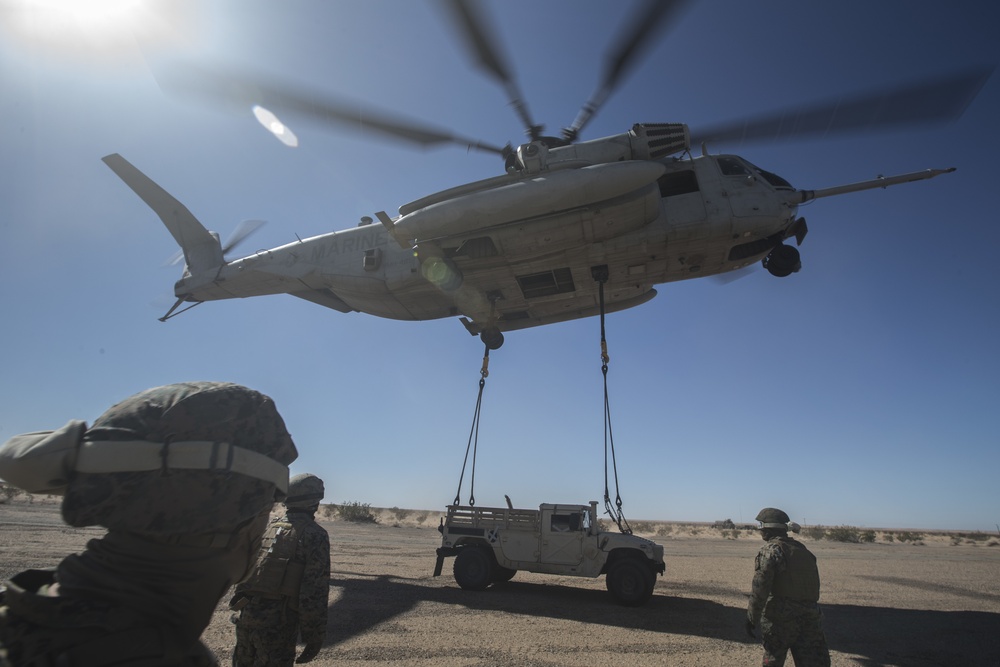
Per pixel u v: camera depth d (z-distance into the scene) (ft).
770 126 27.66
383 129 26.48
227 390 4.40
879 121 24.25
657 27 22.03
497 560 31.60
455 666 17.54
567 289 37.40
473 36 21.65
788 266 35.32
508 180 31.53
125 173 49.83
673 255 34.35
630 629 23.24
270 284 45.85
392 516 132.26
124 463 3.65
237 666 9.84
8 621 3.36
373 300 41.32
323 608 9.73
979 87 21.71
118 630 3.43
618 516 30.81
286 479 4.52
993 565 57.67
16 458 3.58
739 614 27.22
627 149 31.30
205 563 3.90
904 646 22.09
